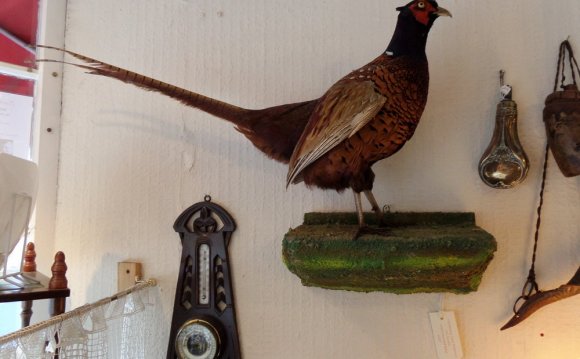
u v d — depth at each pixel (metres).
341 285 0.77
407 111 0.69
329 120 0.69
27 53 1.05
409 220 0.83
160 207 0.99
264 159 0.94
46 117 1.04
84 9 1.07
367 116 0.66
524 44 0.84
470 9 0.86
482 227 0.83
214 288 0.93
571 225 0.79
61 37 1.07
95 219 1.02
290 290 0.91
